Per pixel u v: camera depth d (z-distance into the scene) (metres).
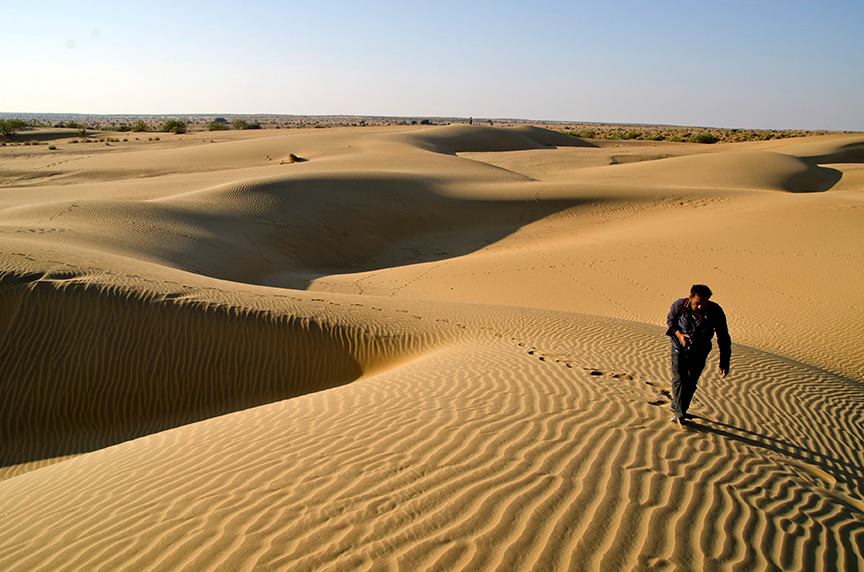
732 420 6.91
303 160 52.16
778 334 13.72
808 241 19.77
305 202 30.33
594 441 5.65
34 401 9.30
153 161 52.94
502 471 4.91
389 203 32.84
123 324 10.23
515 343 10.59
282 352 10.61
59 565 3.92
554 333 11.54
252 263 22.41
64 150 61.47
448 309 13.51
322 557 3.73
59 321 10.09
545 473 4.89
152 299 10.77
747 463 5.53
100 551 4.02
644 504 4.46
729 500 4.67
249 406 9.93
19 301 10.21
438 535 3.95
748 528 4.28
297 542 3.91
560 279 19.83
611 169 50.25
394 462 5.10
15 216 21.78
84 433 9.16
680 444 5.80
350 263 27.38
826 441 6.78
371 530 4.02
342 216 30.22
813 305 15.17
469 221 32.88
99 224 21.22
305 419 6.56
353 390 7.80
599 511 4.30
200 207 26.38
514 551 3.79
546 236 29.81
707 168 46.19
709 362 9.72
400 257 28.77
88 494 5.06
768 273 17.78
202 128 136.50
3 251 12.02
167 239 21.00
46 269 11.20
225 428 6.58
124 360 9.88
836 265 17.36
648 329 12.38
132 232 20.80
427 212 33.06
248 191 29.75
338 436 5.83
